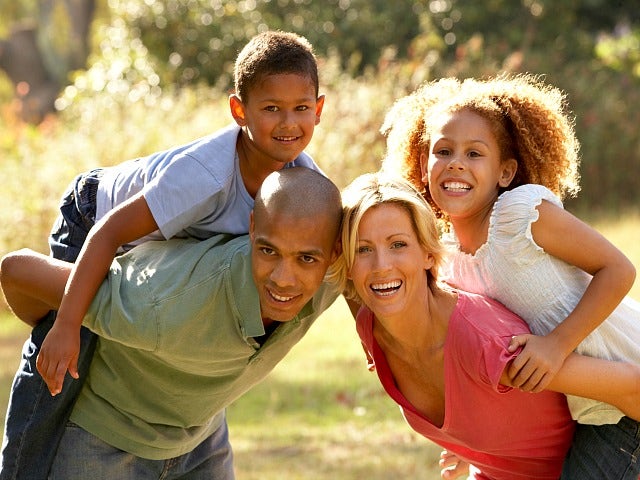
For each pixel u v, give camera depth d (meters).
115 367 4.30
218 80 18.45
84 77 17.56
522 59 17.14
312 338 10.50
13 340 11.16
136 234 4.12
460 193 4.28
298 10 19.88
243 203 4.30
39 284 4.16
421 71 15.38
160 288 4.04
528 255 4.06
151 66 18.73
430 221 3.96
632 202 16.12
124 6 19.58
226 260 4.04
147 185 4.16
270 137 4.32
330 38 19.42
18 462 4.35
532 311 4.12
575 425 4.23
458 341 3.98
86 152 13.04
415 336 4.07
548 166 4.48
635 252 12.02
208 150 4.25
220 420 4.82
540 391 3.91
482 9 19.47
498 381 3.85
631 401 3.96
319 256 3.86
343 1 19.89
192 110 14.89
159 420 4.38
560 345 3.88
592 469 4.13
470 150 4.29
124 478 4.41
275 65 4.30
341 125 14.33
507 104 4.37
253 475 6.80
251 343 4.14
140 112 13.94
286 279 3.85
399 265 3.91
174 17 19.19
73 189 4.59
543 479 4.29
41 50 34.06
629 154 16.33
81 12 34.41
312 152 13.75
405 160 4.66
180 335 4.04
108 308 4.05
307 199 3.83
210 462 4.80
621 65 19.17
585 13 20.70
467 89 4.46
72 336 3.99
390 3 19.61
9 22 39.25
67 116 16.42
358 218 3.87
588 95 16.84
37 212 12.59
